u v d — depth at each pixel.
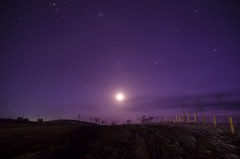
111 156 17.77
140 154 18.97
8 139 21.16
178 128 28.92
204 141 24.28
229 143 24.39
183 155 19.77
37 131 25.44
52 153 18.34
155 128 27.73
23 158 16.75
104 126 27.80
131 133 24.75
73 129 26.81
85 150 18.94
